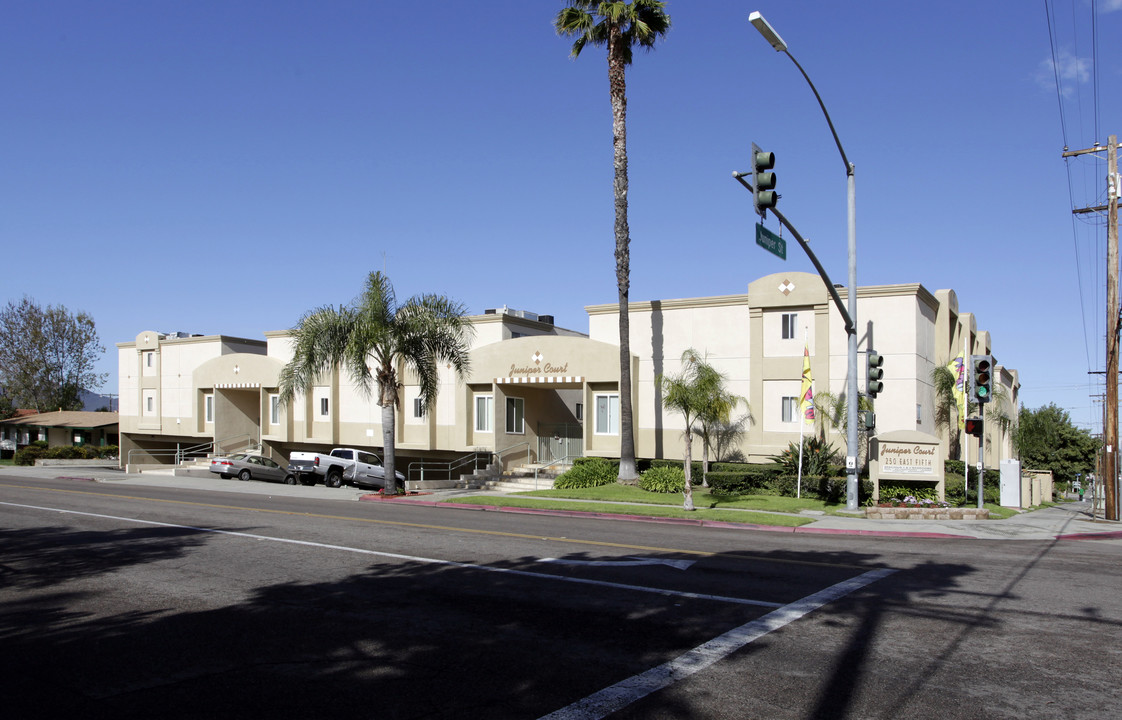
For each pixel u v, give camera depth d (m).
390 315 26.11
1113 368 24.27
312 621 8.48
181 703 5.98
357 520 17.92
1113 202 24.45
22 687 6.35
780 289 27.22
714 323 28.52
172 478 36.69
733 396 27.05
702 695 6.17
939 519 20.27
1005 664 6.98
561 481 27.14
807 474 24.69
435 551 13.22
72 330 71.56
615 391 30.03
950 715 5.77
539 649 7.45
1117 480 23.77
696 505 21.91
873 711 5.84
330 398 38.25
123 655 7.23
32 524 16.81
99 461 55.06
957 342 32.12
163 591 9.99
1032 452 67.88
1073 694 6.22
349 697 6.12
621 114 26.98
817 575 11.25
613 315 30.88
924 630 8.13
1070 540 16.98
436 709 5.87
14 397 69.44
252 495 26.36
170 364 47.31
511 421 33.12
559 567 11.72
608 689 6.31
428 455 36.12
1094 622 8.51
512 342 32.00
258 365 41.03
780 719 5.68
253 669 6.82
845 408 25.72
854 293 20.50
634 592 9.97
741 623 8.41
